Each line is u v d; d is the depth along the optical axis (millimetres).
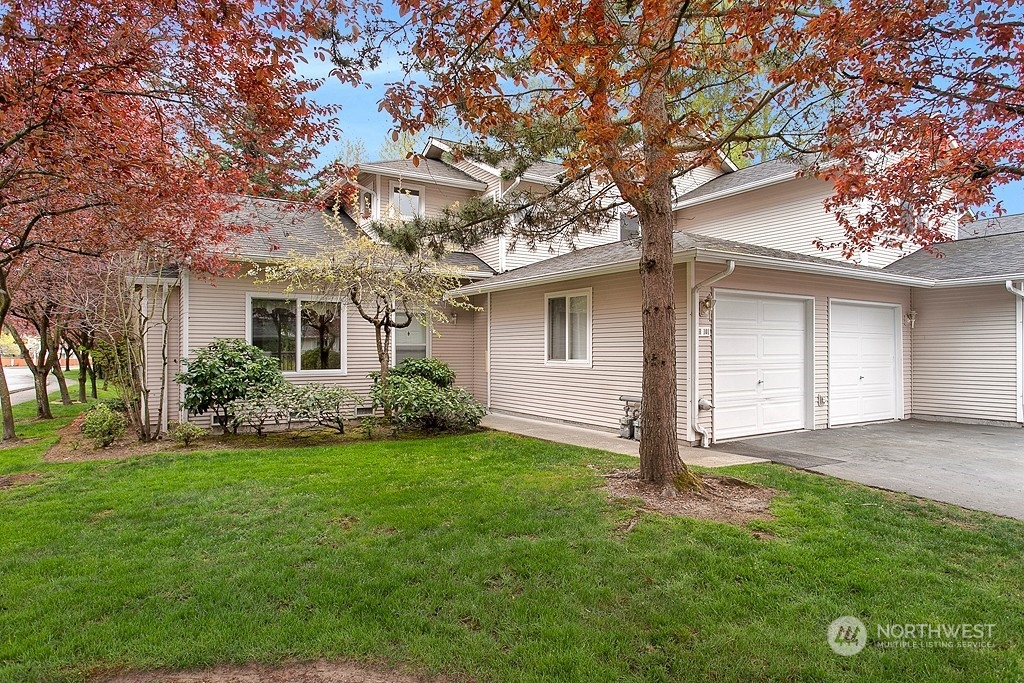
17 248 5980
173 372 9711
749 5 3678
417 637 2846
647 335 5395
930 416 10789
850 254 6781
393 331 11914
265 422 9742
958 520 4488
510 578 3486
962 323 10398
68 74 4070
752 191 12875
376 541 4098
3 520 4676
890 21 3650
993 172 4828
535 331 10977
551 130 6199
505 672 2574
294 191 6023
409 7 3283
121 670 2625
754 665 2602
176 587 3404
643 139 5172
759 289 8523
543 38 3143
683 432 7910
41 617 3049
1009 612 3033
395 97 3707
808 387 9312
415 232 6934
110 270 8461
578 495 5180
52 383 27391
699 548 3883
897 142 5504
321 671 2617
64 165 4852
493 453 7230
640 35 3625
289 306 10664
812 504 4898
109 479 6039
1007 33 3594
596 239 13984
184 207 6590
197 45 4285
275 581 3451
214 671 2627
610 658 2664
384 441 8344
